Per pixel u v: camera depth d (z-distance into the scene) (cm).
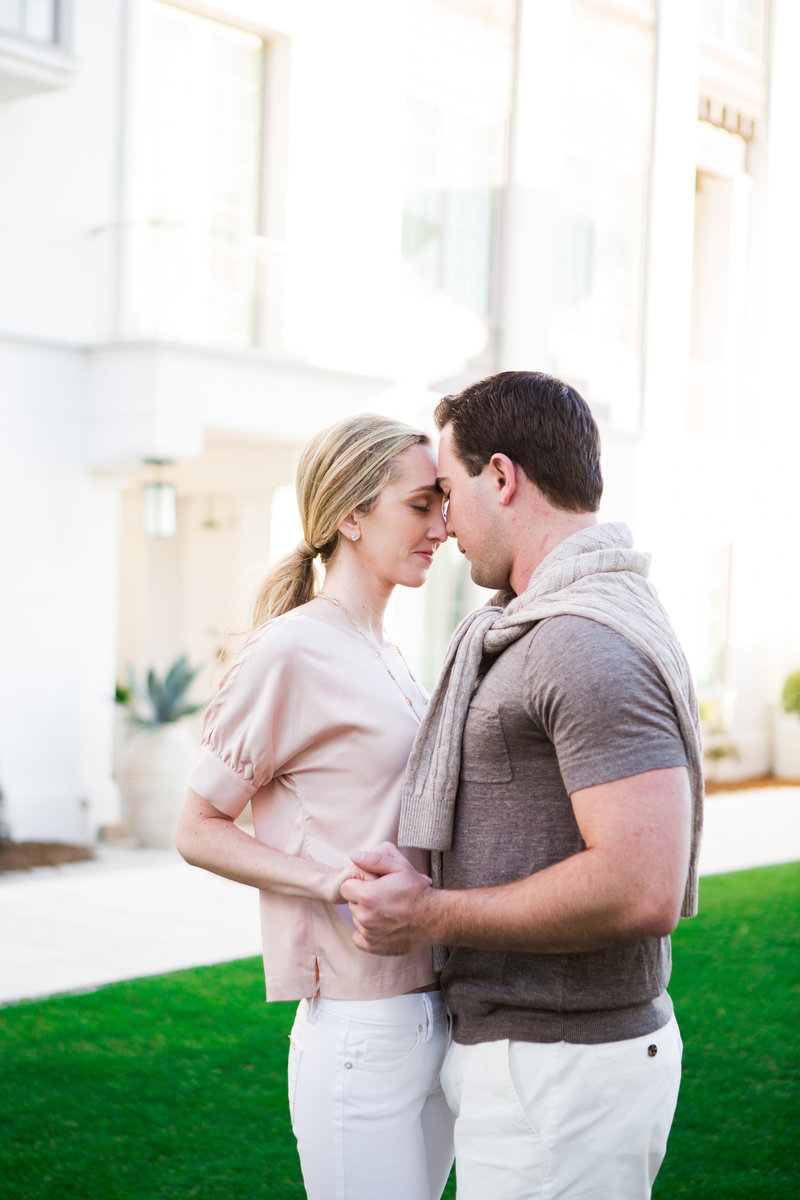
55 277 855
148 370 832
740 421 1491
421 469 207
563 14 1198
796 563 1536
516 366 1172
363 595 214
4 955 585
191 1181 341
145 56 895
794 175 1530
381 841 199
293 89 976
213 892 738
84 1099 397
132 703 949
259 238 931
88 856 839
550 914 163
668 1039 186
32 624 857
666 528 1348
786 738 1473
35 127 837
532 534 189
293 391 907
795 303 1538
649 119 1314
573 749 165
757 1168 357
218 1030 467
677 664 174
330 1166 198
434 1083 202
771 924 665
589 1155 178
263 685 197
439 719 191
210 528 1176
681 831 162
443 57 1094
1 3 782
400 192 1059
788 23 1503
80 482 876
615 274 1299
